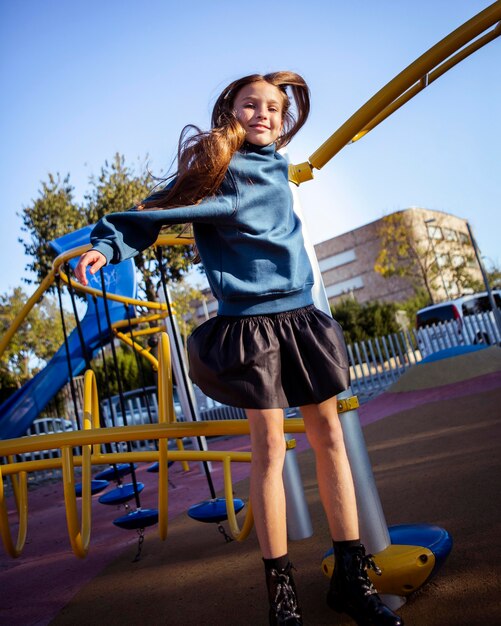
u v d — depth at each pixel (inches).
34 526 180.4
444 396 269.7
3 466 99.7
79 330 114.9
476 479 106.1
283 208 65.4
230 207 61.8
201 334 63.4
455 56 76.0
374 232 1539.1
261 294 61.2
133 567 102.9
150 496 200.2
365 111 70.7
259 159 66.2
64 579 106.7
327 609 66.1
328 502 62.6
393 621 55.0
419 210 1250.6
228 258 63.1
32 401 307.6
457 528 81.7
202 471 237.1
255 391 58.1
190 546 108.8
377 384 445.1
